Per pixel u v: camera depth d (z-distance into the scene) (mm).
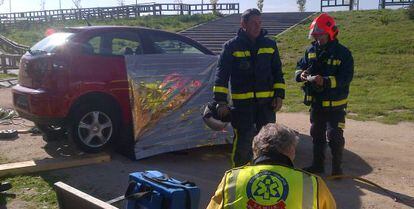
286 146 2594
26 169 5766
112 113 6383
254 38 4887
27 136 7582
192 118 6676
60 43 6160
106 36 6418
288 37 23984
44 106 6027
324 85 5254
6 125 8547
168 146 6508
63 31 6539
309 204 2424
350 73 5297
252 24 4824
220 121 5039
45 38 6641
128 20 36000
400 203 4957
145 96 6375
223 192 2551
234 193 2514
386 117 9391
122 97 6344
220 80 4844
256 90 4891
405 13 25812
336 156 5590
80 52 6148
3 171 5652
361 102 10977
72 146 6934
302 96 12062
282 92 5039
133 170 5965
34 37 32344
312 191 2455
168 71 6539
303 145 7355
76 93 6047
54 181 5547
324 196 2494
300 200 2426
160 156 6672
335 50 5324
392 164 6379
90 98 6207
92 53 6230
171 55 6594
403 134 8047
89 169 5965
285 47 21547
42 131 7000
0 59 20375
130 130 6371
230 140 6914
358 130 8344
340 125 5508
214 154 6820
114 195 5160
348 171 6070
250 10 4836
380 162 6465
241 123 4941
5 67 18312
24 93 6277
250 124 4938
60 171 5875
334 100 5383
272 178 2486
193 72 6715
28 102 6203
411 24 23719
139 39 6648
